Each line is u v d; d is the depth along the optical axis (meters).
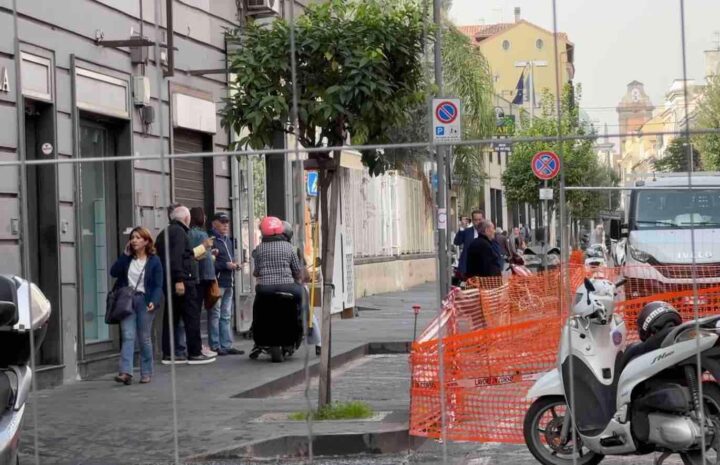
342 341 20.84
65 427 11.34
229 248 18.64
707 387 8.51
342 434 10.29
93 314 16.44
